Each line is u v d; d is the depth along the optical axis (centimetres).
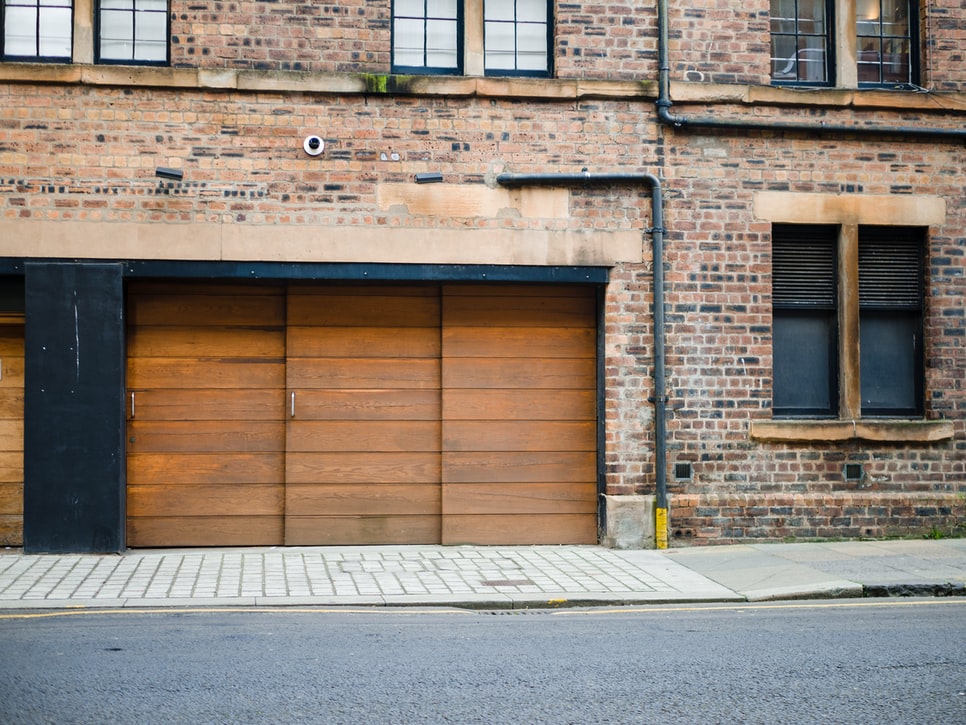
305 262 1034
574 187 1074
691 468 1085
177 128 1020
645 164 1084
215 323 1055
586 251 1073
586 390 1097
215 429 1055
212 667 604
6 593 822
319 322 1070
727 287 1094
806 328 1137
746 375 1095
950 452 1127
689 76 1095
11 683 567
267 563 967
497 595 833
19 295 1023
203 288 1053
